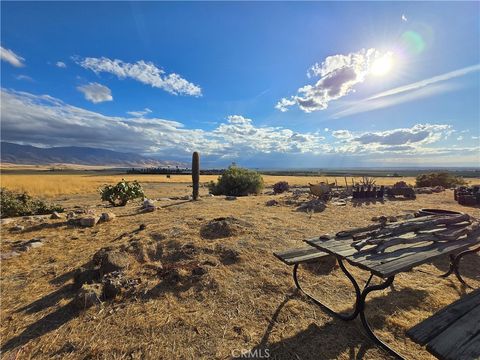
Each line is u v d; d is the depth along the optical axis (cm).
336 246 288
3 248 521
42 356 240
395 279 374
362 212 861
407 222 345
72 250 512
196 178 1267
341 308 303
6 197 971
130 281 356
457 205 1014
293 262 308
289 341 250
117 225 688
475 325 191
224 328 271
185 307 309
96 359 234
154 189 2602
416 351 236
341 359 227
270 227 623
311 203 969
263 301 318
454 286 353
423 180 1969
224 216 721
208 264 408
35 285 379
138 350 243
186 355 235
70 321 289
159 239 529
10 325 287
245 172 1686
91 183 3152
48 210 995
